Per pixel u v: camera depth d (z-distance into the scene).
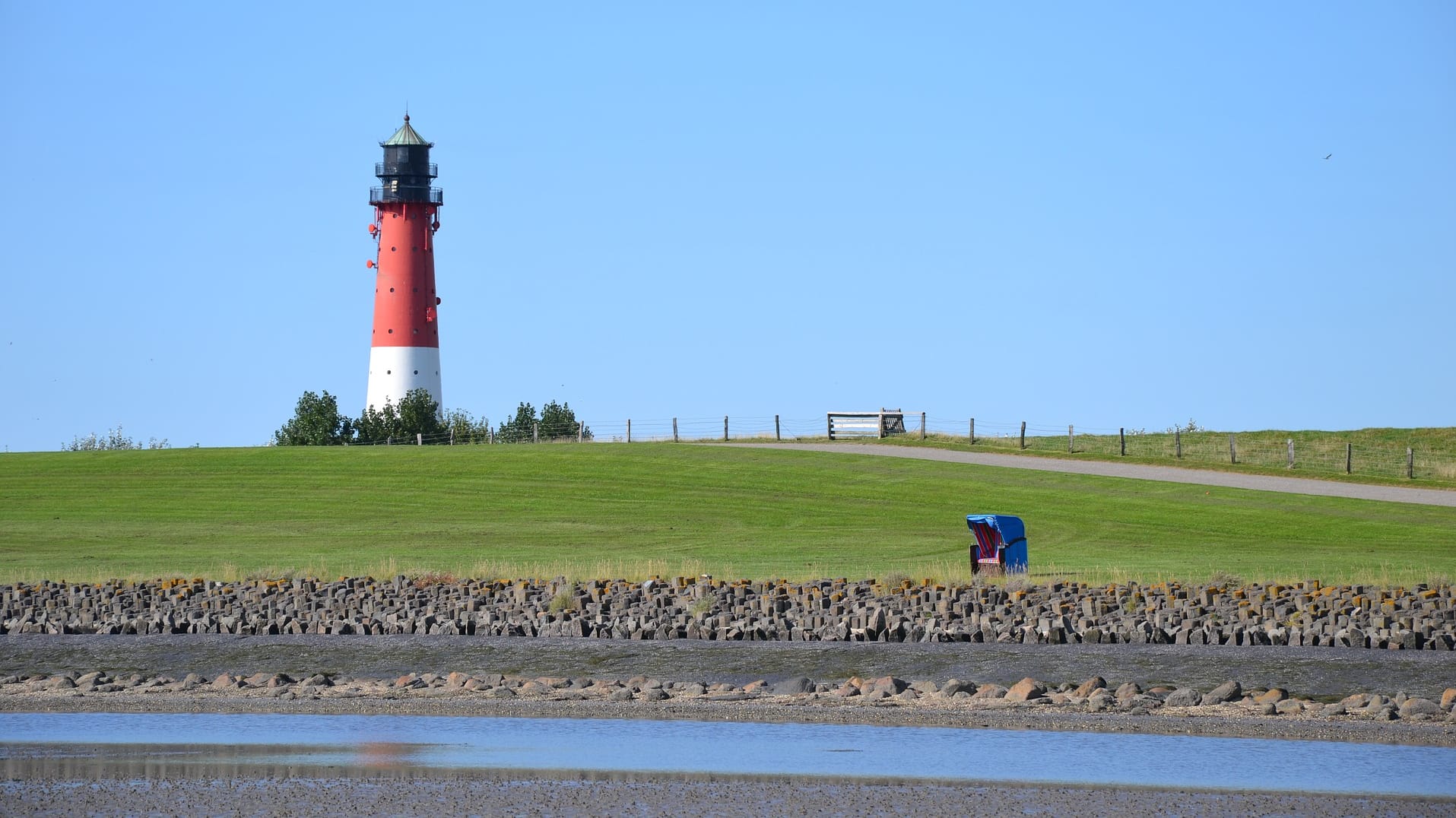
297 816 53.62
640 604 111.81
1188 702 73.62
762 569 142.62
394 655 95.00
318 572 142.62
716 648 95.06
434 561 156.50
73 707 75.31
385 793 56.69
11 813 54.31
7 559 164.12
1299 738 65.19
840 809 54.03
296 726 70.00
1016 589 113.56
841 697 76.88
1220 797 55.25
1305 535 173.88
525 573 135.75
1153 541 172.50
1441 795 55.34
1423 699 71.62
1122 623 96.62
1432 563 142.88
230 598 119.06
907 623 99.88
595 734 67.56
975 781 58.03
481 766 61.12
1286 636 92.56
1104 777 58.38
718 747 64.62
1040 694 75.88
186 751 64.19
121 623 109.50
